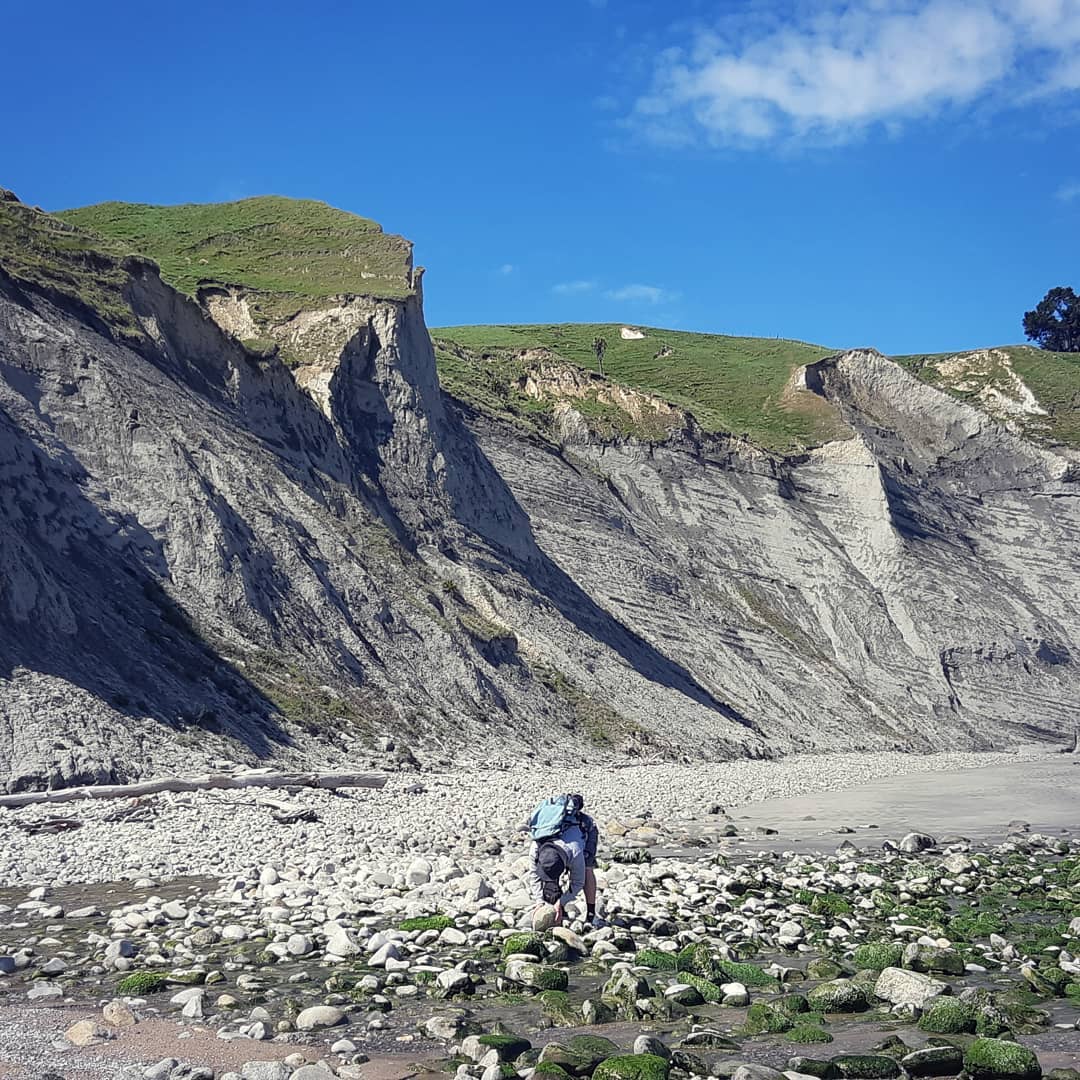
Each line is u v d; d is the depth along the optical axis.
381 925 11.50
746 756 50.16
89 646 25.72
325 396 50.25
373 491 49.12
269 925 11.16
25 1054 6.95
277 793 22.39
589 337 125.00
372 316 55.25
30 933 10.80
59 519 29.27
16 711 21.84
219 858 15.54
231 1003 8.39
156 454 34.00
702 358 113.50
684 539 75.19
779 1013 8.43
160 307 43.06
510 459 65.94
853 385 102.38
